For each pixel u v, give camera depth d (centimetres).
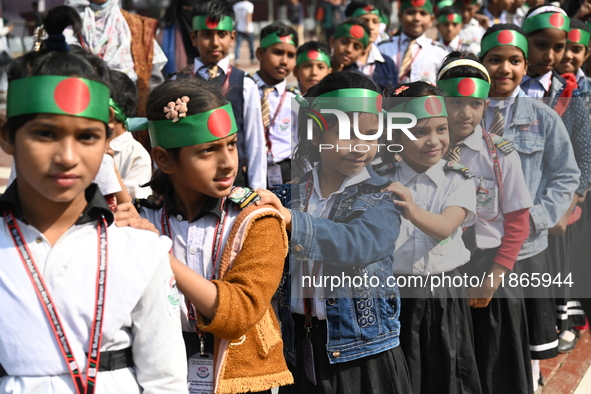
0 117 143
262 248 181
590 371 365
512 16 810
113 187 196
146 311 152
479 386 245
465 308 245
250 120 441
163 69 518
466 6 725
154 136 185
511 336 259
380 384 218
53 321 143
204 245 187
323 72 514
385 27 820
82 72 139
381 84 587
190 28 513
